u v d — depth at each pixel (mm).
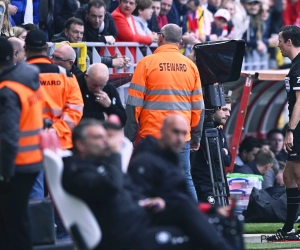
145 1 41562
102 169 21328
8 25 33125
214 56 34125
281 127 56844
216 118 36312
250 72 41938
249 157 43719
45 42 28125
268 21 56562
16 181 23953
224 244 21719
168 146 22906
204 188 35719
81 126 21906
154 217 22016
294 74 32938
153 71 31969
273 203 37656
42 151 22375
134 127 32188
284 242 33688
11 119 23312
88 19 37000
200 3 48438
